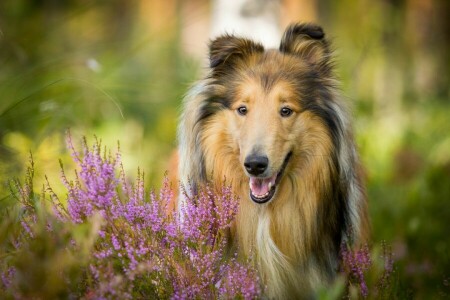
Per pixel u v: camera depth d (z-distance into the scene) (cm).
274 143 688
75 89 1107
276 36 1375
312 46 757
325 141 729
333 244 749
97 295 516
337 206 747
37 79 1050
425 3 2259
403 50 2053
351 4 2253
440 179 1170
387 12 2038
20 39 1093
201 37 2256
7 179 705
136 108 1312
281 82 712
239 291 591
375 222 1020
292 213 731
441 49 2242
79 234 528
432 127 1647
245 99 712
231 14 1352
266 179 696
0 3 1316
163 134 1257
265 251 721
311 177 730
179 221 617
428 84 2162
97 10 1844
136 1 2436
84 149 602
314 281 731
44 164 832
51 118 941
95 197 575
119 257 561
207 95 739
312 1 2367
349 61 1764
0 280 526
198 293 580
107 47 1296
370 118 1523
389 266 697
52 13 1775
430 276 848
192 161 747
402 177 1278
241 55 751
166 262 582
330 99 734
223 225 638
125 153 1070
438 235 987
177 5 2452
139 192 611
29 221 579
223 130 729
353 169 754
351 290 640
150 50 1569
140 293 565
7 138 859
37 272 487
